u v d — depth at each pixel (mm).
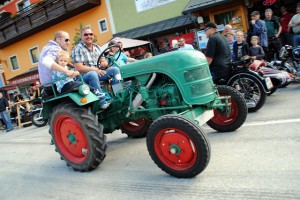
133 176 3682
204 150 3020
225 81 5691
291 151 3443
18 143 7820
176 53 3572
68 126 4129
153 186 3285
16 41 21828
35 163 5305
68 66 4820
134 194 3197
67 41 4398
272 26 8984
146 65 3750
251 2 11445
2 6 22500
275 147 3654
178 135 3160
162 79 3771
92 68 4430
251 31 8781
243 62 5547
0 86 23766
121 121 4352
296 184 2703
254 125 4715
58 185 3924
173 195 2988
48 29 19531
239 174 3129
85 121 3893
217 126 4680
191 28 13336
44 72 4262
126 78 3979
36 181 4281
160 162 3373
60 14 17109
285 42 9875
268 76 5777
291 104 5535
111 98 4359
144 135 5383
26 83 21484
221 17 12234
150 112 3887
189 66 3484
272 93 6668
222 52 5430
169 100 3678
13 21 20016
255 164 3293
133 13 15336
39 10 18219
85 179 3916
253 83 5457
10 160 5957
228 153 3766
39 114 10820
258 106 5434
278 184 2766
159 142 3338
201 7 11172
